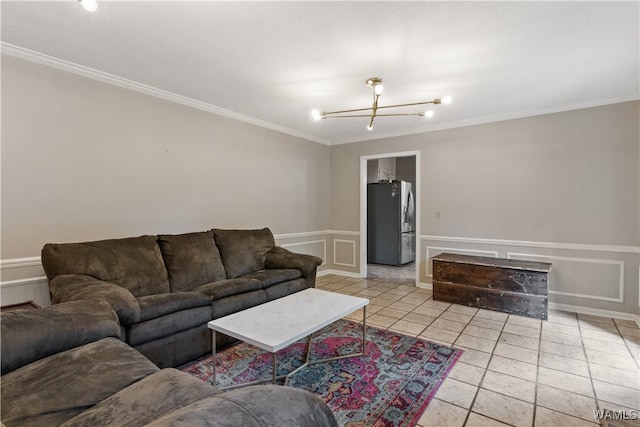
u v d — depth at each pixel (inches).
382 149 194.2
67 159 101.8
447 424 66.8
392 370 89.0
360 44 88.4
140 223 120.0
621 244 130.3
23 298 93.7
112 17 76.4
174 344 89.0
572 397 76.2
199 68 104.5
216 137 145.8
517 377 85.1
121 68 104.9
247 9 73.0
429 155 176.9
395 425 66.4
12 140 91.6
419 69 103.7
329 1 69.8
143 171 120.7
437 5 71.2
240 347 104.5
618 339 109.4
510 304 135.8
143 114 120.3
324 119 161.5
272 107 144.0
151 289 102.7
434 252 176.2
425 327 121.0
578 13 73.8
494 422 67.4
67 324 58.5
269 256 145.8
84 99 105.2
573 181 139.1
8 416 41.4
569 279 140.4
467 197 165.2
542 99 131.5
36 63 95.3
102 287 80.5
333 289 177.5
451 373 87.4
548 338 110.6
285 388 35.2
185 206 134.4
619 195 130.3
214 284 110.8
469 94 125.9
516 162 151.8
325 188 214.7
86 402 44.2
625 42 86.6
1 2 70.7
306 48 90.8
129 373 51.2
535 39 85.3
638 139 126.4
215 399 31.9
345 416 69.2
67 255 89.8
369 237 261.9
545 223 145.4
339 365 92.0
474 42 87.0
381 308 143.9
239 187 156.8
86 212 106.1
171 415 29.0
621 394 77.3
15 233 92.4
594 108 134.0
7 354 50.8
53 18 77.0
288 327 76.1
